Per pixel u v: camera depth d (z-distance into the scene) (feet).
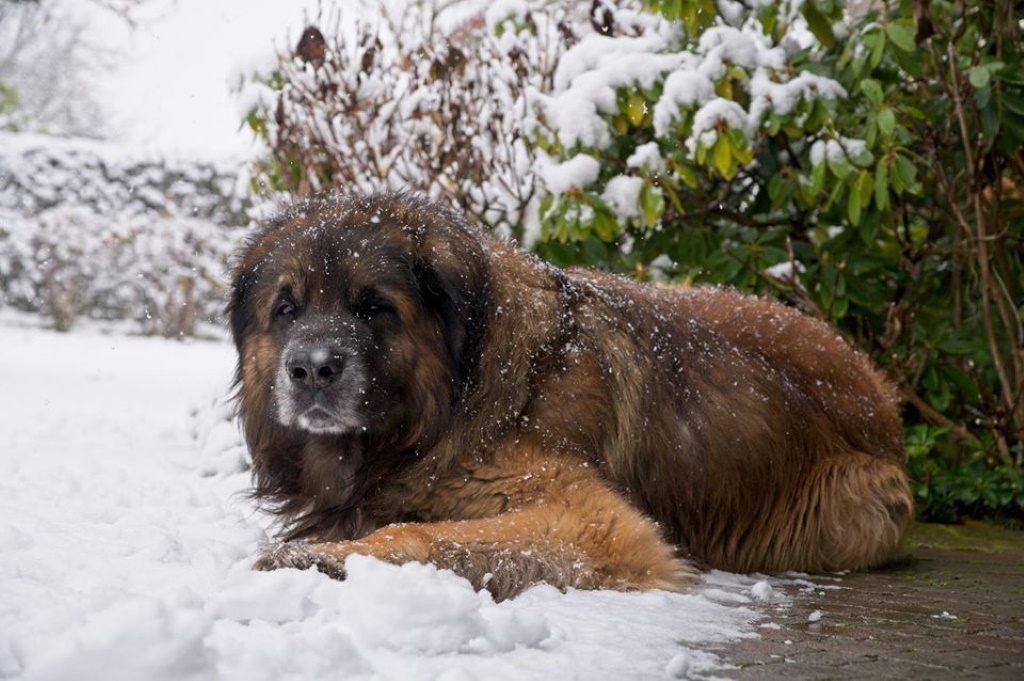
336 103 26.43
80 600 10.75
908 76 25.16
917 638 11.98
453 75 26.37
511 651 10.37
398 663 9.65
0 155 73.46
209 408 27.76
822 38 23.73
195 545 14.83
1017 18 23.12
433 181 25.52
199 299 75.00
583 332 16.05
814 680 9.91
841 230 25.59
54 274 74.64
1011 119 22.62
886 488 18.21
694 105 23.29
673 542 16.61
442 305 15.47
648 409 16.25
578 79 24.21
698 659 10.48
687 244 25.12
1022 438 23.71
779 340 18.88
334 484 15.88
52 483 20.02
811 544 17.69
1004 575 17.26
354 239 15.26
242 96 26.84
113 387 43.52
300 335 14.82
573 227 23.17
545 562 13.61
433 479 15.23
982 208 23.00
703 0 23.27
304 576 11.34
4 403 35.88
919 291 25.29
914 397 24.36
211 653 8.93
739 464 16.94
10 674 8.85
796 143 25.26
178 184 75.05
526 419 15.17
